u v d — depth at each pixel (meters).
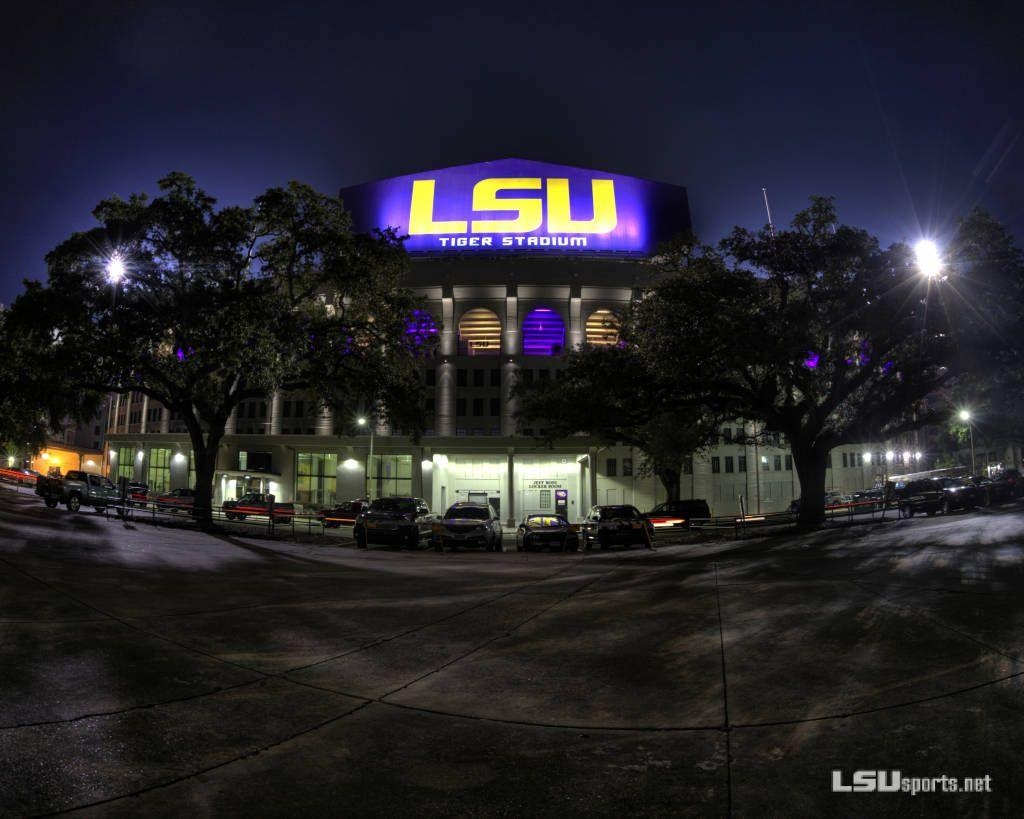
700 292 24.09
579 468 58.31
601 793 4.00
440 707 5.61
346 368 29.33
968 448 79.06
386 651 7.43
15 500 34.69
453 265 66.75
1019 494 43.06
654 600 10.48
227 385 30.09
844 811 3.68
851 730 4.81
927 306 23.64
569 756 4.57
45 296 24.34
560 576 14.41
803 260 24.91
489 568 16.42
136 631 7.79
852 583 11.13
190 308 24.92
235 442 59.88
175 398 28.83
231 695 5.79
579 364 29.42
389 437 58.06
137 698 5.56
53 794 3.87
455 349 67.00
